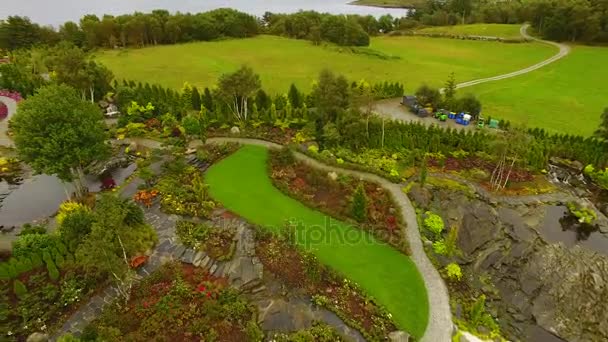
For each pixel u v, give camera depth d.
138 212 31.41
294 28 122.38
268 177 40.47
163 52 100.31
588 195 41.62
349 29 106.75
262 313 25.81
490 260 32.84
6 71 65.69
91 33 103.12
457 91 70.25
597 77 76.75
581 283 29.88
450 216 36.28
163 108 54.09
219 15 121.94
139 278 28.06
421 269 30.52
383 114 56.81
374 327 25.61
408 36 126.88
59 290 26.69
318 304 26.84
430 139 46.44
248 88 50.81
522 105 62.69
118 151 46.53
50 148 33.28
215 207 35.62
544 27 112.19
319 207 35.94
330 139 45.88
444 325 26.25
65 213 32.97
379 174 41.12
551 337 27.83
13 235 33.66
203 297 26.56
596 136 47.97
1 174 43.47
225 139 48.44
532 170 43.81
